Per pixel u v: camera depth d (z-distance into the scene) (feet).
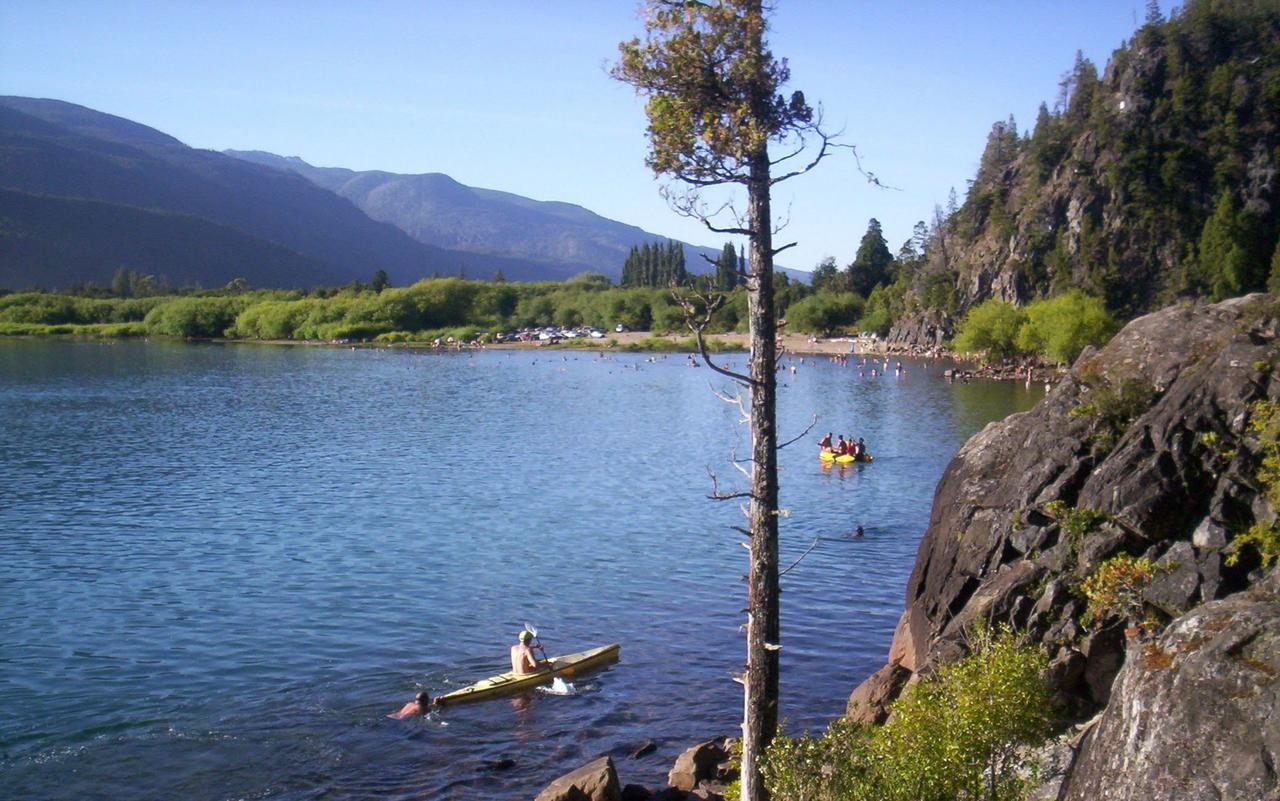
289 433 271.90
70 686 93.45
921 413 331.57
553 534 154.92
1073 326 466.29
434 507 174.60
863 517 168.76
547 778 77.05
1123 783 39.58
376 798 73.82
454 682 95.96
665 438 269.44
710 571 134.51
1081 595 73.36
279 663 100.07
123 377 450.71
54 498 179.42
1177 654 40.63
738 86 53.47
